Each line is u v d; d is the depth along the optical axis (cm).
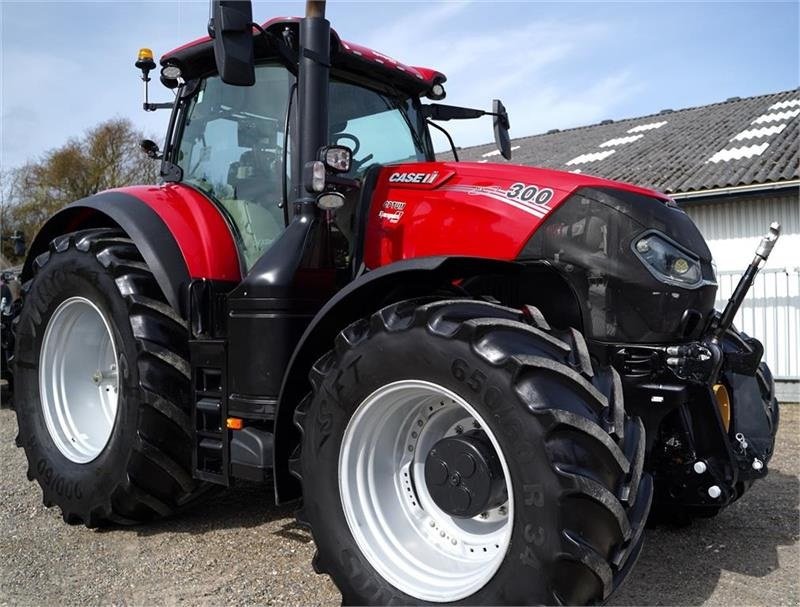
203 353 311
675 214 270
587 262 258
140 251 332
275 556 314
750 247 891
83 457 356
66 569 303
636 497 221
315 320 263
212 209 342
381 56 354
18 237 633
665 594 276
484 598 218
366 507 251
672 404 252
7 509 384
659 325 253
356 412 247
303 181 291
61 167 2781
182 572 298
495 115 412
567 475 201
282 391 270
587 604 208
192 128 370
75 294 359
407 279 272
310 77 295
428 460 242
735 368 299
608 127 1547
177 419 321
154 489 329
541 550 205
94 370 388
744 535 340
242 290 294
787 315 863
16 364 389
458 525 248
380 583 240
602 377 236
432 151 394
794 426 646
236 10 268
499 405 214
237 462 289
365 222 300
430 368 230
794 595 274
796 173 843
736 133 1162
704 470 263
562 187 266
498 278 290
